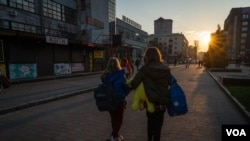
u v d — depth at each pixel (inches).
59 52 778.2
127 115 240.2
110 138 161.9
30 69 644.7
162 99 118.6
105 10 1419.8
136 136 175.6
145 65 125.7
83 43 844.6
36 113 256.1
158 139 126.3
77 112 257.8
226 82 476.1
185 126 199.9
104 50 1132.5
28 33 569.9
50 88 446.0
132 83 125.3
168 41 5137.8
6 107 266.7
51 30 953.5
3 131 193.0
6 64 566.9
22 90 418.6
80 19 1154.7
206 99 332.2
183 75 843.4
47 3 920.3
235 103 283.3
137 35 2411.4
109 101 143.1
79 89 424.5
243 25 4478.3
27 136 179.6
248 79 461.1
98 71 1019.9
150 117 127.6
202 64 1840.6
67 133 185.2
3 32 506.6
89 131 189.5
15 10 756.6
